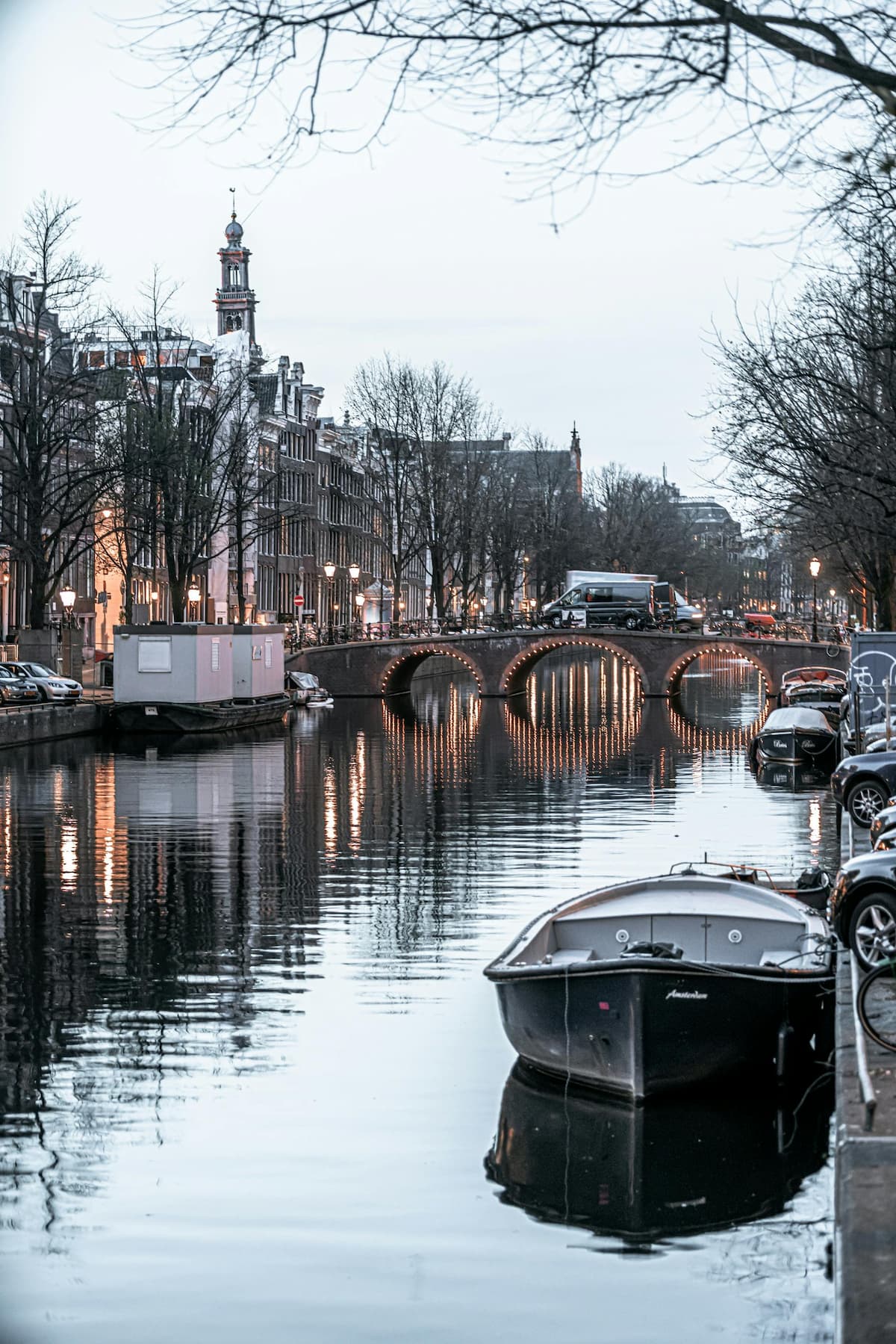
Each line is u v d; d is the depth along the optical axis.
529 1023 17.11
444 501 103.69
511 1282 12.96
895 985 14.96
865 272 27.09
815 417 35.97
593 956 18.77
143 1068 17.81
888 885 16.02
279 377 107.38
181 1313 12.41
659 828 37.53
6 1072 17.70
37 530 64.25
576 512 136.50
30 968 22.33
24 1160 15.22
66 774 48.22
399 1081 17.33
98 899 27.42
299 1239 13.61
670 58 8.79
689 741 65.88
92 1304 12.54
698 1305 12.66
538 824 38.12
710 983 16.33
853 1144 10.70
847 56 8.87
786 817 39.94
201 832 35.81
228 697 70.94
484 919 25.62
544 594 133.25
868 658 38.16
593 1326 12.29
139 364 70.62
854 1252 9.13
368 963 22.53
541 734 68.62
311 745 61.12
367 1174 14.92
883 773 28.88
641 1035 16.33
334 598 119.00
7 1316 12.27
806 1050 17.25
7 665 62.66
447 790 45.78
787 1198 14.69
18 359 67.69
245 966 22.41
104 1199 14.37
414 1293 12.73
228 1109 16.50
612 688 110.75
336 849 33.41
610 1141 15.75
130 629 65.31
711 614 115.56
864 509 35.25
